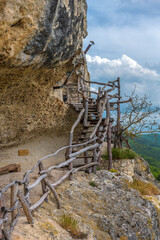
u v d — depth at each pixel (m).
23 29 4.26
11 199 3.36
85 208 5.41
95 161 7.78
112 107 12.12
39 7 4.30
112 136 14.92
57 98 8.90
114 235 4.81
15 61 4.65
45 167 9.62
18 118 7.73
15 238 3.14
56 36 5.21
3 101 6.70
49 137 10.42
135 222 5.38
